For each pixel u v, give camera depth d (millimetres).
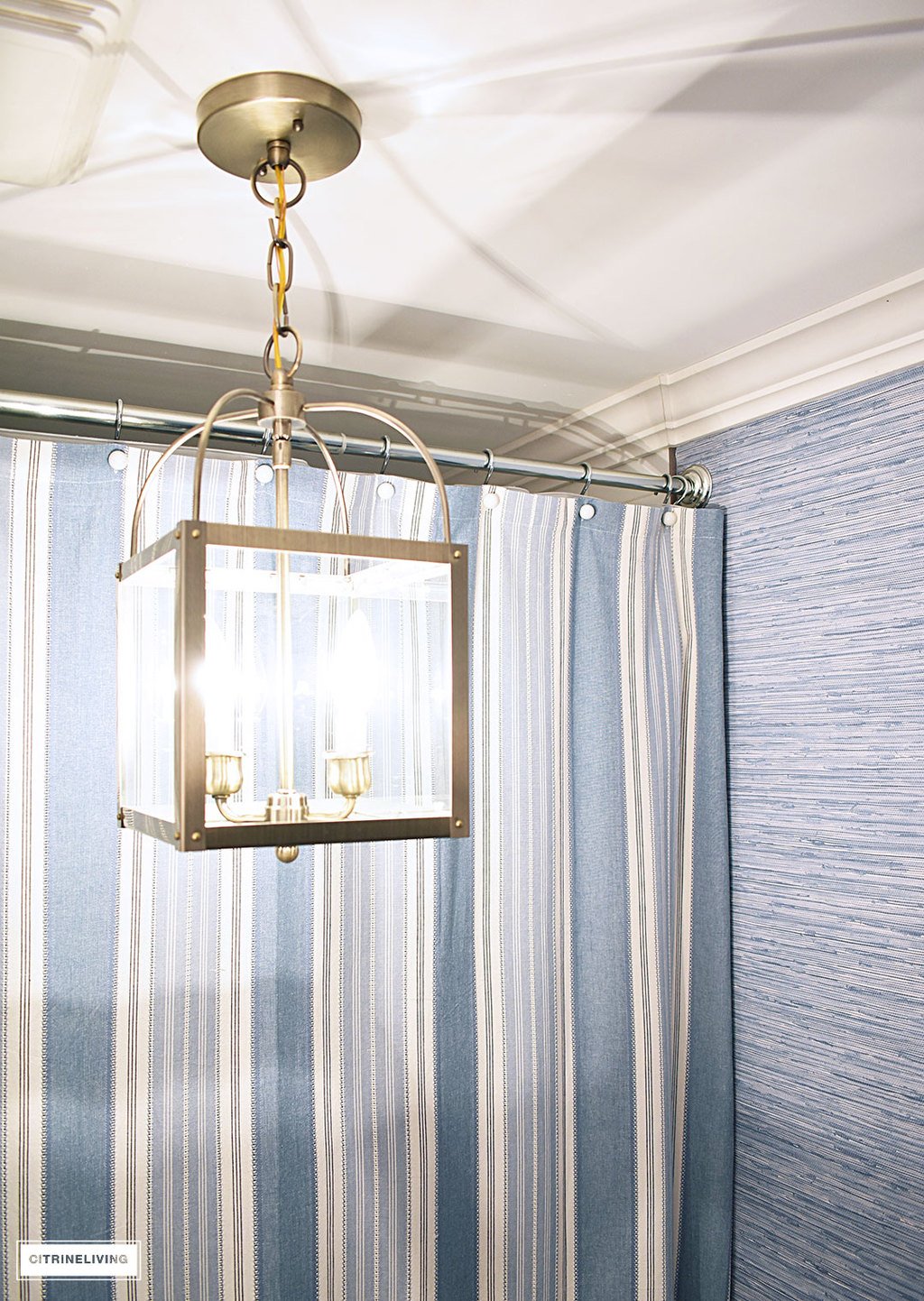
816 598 2020
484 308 1830
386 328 1912
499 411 2373
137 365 2061
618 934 2098
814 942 2016
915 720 1809
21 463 1629
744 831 2201
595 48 1133
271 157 1253
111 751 1669
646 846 2137
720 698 2221
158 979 1694
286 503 1115
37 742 1624
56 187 1385
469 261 1646
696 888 2201
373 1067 1853
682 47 1137
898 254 1655
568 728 2082
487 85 1192
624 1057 2092
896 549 1851
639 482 2184
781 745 2104
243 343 1969
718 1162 2172
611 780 2105
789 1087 2061
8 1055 1593
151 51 1115
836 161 1382
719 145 1332
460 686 1096
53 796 1631
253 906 1769
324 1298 1795
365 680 1047
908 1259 1793
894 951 1842
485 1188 1938
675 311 1864
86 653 1656
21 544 1623
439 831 1075
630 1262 2072
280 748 1014
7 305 1777
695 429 2283
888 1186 1838
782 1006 2086
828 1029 1975
